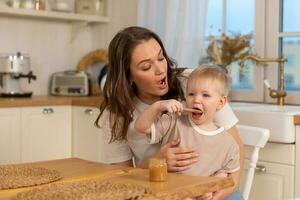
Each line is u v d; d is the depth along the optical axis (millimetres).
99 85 3779
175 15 3342
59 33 4035
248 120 2484
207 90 1657
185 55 3295
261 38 3248
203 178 1365
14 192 1264
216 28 3469
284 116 2336
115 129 1782
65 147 3514
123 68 1741
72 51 4125
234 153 1649
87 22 3965
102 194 1153
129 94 1764
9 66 3428
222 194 1592
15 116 3209
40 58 3926
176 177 1383
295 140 2344
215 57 3217
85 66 4027
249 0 3309
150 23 3496
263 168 2443
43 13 3650
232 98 3375
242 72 3330
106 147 1915
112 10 4039
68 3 3816
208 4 3416
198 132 1639
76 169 1573
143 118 1619
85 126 3424
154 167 1339
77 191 1191
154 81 1705
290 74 3154
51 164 1671
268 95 3215
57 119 3449
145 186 1256
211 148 1625
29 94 3594
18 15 3674
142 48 1687
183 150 1590
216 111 1798
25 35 3834
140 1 3557
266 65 3227
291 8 3141
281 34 3160
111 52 1778
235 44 3211
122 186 1240
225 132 1664
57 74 3885
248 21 3318
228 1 3406
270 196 2436
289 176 2363
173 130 1674
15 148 3223
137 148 1810
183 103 1814
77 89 3795
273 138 2381
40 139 3357
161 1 3475
